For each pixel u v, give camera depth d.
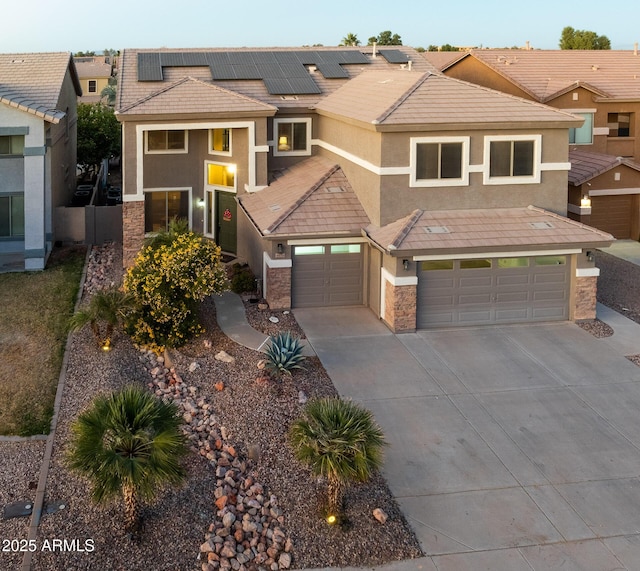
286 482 12.71
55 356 18.09
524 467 13.57
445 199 21.70
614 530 11.72
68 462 11.10
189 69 30.00
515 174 22.00
